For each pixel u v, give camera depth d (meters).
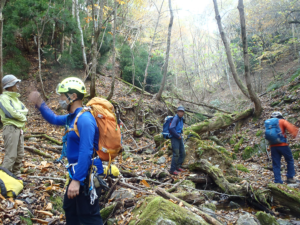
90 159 1.85
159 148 8.29
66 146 2.18
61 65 12.64
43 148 6.37
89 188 1.92
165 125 5.66
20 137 3.92
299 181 5.26
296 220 3.91
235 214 3.95
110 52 15.88
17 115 3.69
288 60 22.16
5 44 11.80
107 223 3.09
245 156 8.09
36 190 3.56
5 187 3.17
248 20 21.31
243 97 20.03
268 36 19.44
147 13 18.62
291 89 10.47
